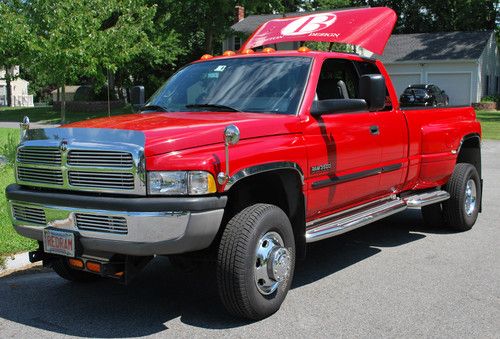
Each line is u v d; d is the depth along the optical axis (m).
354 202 6.07
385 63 41.19
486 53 41.16
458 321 4.63
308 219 5.44
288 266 4.77
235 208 4.83
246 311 4.48
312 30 6.91
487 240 7.30
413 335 4.36
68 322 4.70
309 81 5.41
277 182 4.98
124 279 4.43
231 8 36.50
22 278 5.91
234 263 4.34
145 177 4.12
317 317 4.72
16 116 38.00
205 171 4.18
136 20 17.50
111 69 15.86
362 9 7.41
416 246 7.03
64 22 14.71
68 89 68.56
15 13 15.42
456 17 50.44
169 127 4.41
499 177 12.59
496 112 36.44
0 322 4.71
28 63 15.55
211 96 5.65
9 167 11.42
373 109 5.38
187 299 5.25
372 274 5.89
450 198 7.50
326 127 5.35
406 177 6.75
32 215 4.71
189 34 38.16
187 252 4.71
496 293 5.29
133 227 4.09
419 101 30.89
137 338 4.35
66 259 5.12
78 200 4.28
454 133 7.35
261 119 4.83
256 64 5.81
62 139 4.44
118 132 4.29
